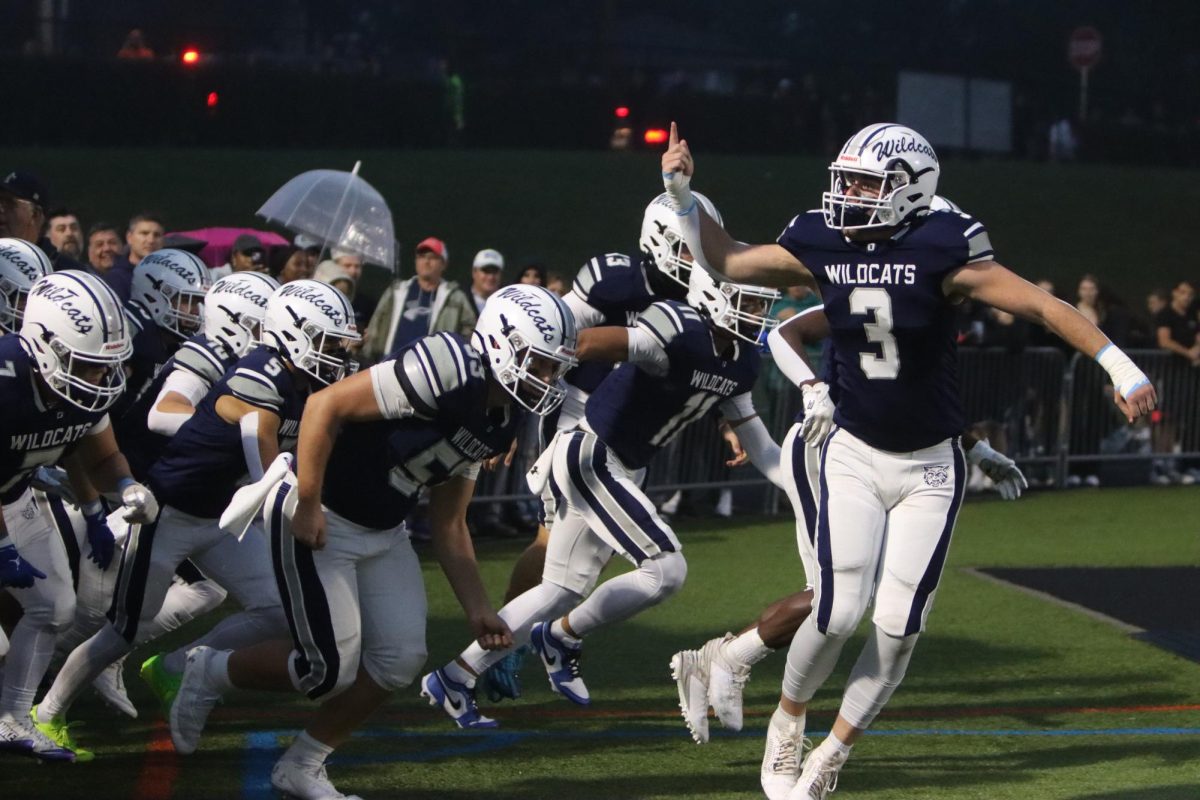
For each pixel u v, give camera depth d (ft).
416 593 36.14
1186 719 45.27
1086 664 52.60
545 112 231.71
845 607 34.50
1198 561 72.28
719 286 43.04
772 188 211.41
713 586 64.80
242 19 271.08
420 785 37.58
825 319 39.55
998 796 36.73
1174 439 97.86
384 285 147.64
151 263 46.85
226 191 185.78
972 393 91.76
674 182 35.09
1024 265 189.26
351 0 295.28
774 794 36.06
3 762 39.22
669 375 43.98
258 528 40.73
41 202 53.98
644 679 49.78
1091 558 72.95
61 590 38.50
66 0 256.11
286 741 41.34
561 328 34.37
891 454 34.60
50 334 34.27
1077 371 95.25
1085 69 274.98
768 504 85.97
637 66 261.24
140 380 45.16
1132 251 197.98
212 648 39.24
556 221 190.08
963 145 254.27
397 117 221.87
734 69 266.16
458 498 36.78
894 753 41.04
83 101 203.21
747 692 48.32
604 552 45.21
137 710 44.96
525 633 44.11
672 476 82.28
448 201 192.85
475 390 33.96
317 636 34.73
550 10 309.01
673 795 36.91
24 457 35.55
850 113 246.68
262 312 42.22
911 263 33.06
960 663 52.60
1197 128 265.95
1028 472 95.30
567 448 44.62
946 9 334.65
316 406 33.55
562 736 42.73
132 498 36.73
